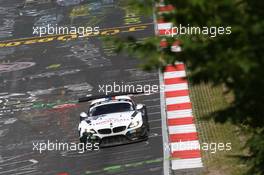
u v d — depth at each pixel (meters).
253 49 20.95
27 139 78.44
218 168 59.56
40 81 101.88
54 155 71.38
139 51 23.50
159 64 22.77
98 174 63.41
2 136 80.69
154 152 66.62
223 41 21.95
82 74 102.31
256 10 21.88
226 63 21.12
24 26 132.12
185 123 73.81
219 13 21.67
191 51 22.27
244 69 20.58
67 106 89.56
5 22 135.75
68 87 97.50
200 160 62.44
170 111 79.00
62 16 134.38
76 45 116.69
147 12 23.11
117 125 67.56
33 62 111.50
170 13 22.80
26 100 94.12
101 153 68.44
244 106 23.75
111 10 133.38
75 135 77.69
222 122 24.95
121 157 66.62
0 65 112.12
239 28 21.31
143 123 68.81
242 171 57.16
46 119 85.31
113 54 109.19
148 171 61.88
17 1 149.38
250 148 33.09
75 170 65.62
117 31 120.31
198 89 85.12
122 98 73.69
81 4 140.12
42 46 119.06
